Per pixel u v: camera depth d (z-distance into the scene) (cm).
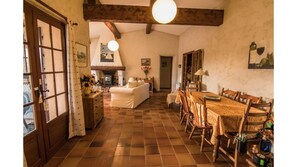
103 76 862
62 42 265
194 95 342
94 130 329
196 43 583
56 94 247
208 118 237
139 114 443
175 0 414
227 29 370
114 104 516
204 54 506
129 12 379
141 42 855
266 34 253
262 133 180
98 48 832
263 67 258
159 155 242
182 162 226
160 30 829
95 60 836
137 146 268
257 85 275
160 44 858
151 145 272
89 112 328
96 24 638
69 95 281
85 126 329
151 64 867
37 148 201
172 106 515
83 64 360
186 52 700
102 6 369
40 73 207
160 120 397
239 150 194
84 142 278
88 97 324
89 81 344
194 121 274
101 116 389
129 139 292
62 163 219
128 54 859
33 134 192
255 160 148
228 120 207
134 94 503
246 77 304
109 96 680
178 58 858
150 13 381
